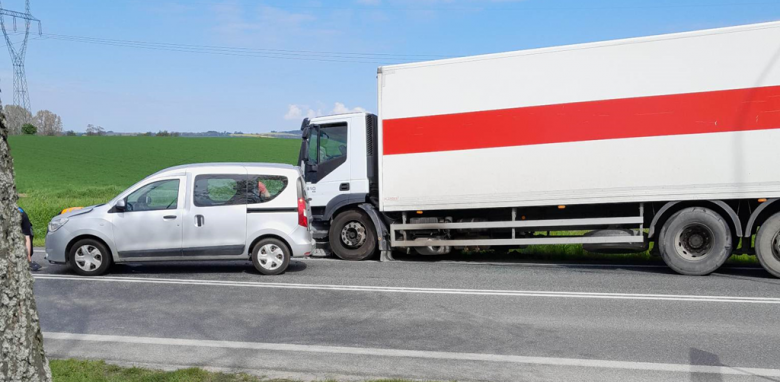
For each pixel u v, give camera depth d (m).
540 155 11.01
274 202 10.70
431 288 9.24
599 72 10.60
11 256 2.99
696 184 10.05
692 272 10.19
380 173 12.13
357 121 12.94
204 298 8.67
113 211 10.72
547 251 13.90
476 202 11.48
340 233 13.06
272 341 6.50
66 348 6.30
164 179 10.86
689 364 5.58
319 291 9.09
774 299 8.15
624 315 7.40
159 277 10.45
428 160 11.80
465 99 11.52
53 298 8.80
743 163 9.78
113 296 8.88
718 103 9.90
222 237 10.64
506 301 8.26
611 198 10.57
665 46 10.19
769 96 9.62
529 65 11.05
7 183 2.98
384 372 5.47
